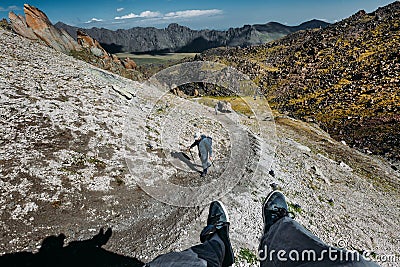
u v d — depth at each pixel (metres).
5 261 4.99
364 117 77.50
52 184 6.97
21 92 11.01
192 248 3.37
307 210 10.89
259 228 7.20
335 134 63.81
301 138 35.75
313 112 96.12
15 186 6.60
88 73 17.05
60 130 9.25
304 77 140.00
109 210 6.71
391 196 21.41
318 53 171.00
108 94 13.70
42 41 24.64
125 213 6.69
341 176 20.78
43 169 7.34
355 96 101.19
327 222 11.06
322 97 110.50
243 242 6.52
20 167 7.16
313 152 24.86
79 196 6.88
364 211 15.11
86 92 13.21
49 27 26.17
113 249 5.66
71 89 13.12
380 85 103.75
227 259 3.79
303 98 115.56
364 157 36.03
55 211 6.29
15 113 9.38
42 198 6.51
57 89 12.59
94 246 5.66
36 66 15.22
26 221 5.87
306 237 3.07
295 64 162.62
